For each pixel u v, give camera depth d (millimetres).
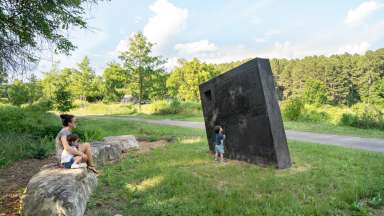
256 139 8602
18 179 6730
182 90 49125
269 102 8188
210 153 10508
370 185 6031
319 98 50812
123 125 21766
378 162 8398
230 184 6590
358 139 14367
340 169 7672
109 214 4980
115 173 7723
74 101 49000
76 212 4562
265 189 6059
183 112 34875
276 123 8164
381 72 76562
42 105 24016
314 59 100688
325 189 6027
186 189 6086
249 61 8664
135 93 40812
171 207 5176
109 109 42656
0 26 9219
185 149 11336
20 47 9828
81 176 5551
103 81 54688
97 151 8945
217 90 10305
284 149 8133
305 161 8781
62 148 6312
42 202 4559
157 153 10477
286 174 7332
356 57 87312
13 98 28422
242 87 9031
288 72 95312
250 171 7715
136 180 6973
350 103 76750
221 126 10195
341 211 4875
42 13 9219
